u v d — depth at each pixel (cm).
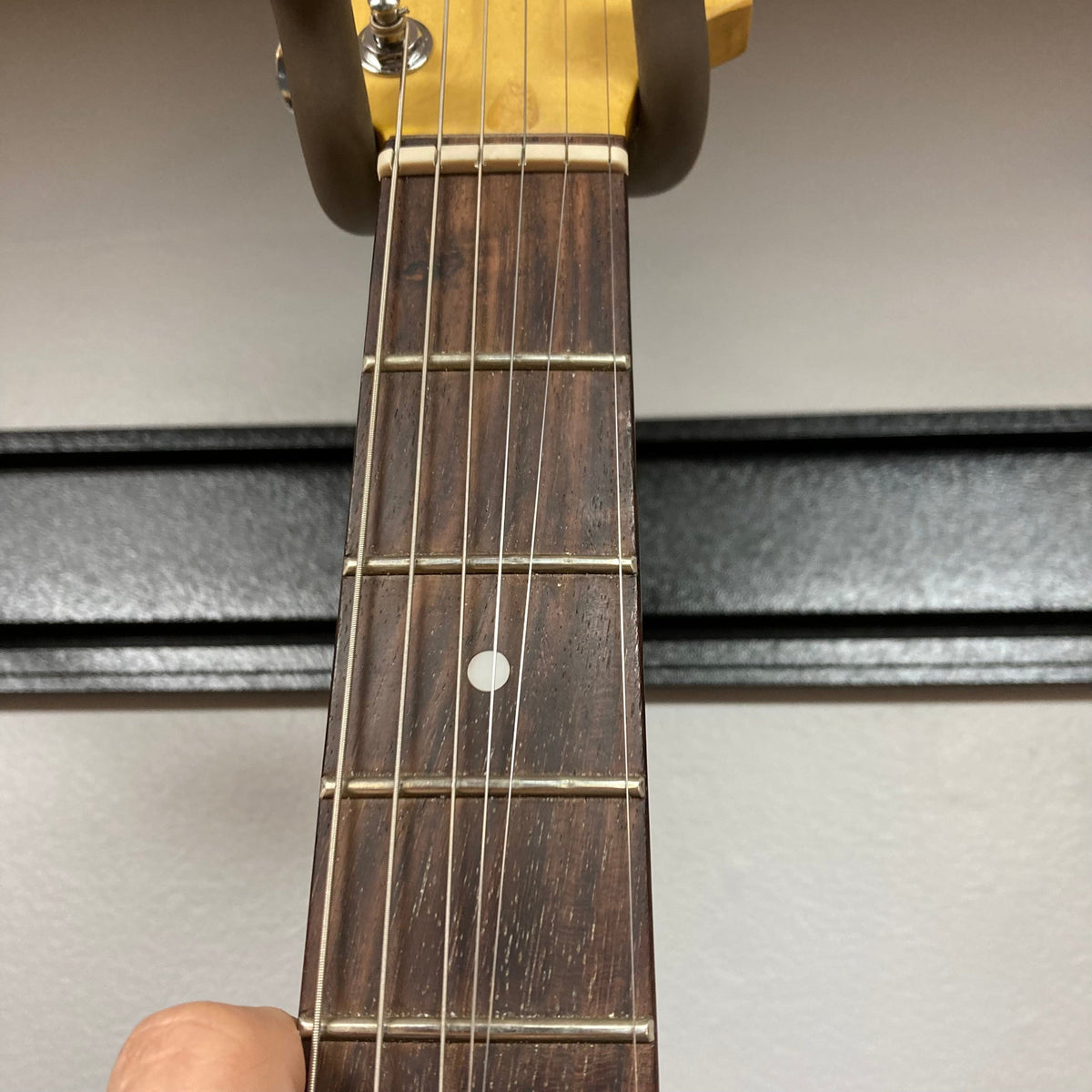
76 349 34
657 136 21
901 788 30
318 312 35
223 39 38
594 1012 15
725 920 29
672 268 34
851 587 30
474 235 19
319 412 33
